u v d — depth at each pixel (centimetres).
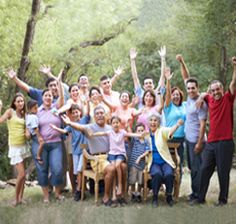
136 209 765
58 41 1567
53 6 1575
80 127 820
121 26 1692
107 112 880
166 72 870
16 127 825
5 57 1455
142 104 920
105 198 806
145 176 816
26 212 766
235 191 883
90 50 1644
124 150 819
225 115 757
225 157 758
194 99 813
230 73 1695
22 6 1465
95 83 1709
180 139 851
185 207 771
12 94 1460
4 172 1500
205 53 1777
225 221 679
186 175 1133
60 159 836
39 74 1513
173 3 2170
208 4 1485
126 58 1800
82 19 1636
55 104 873
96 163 809
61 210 771
